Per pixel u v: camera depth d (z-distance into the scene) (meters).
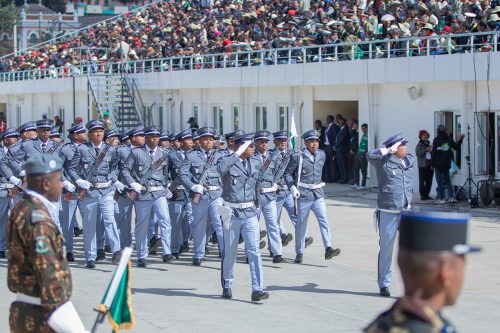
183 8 59.06
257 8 49.34
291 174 19.73
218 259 21.00
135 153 20.03
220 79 41.62
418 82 31.77
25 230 8.25
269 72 38.44
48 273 8.12
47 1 140.25
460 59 29.69
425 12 35.31
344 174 36.69
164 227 20.36
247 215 15.88
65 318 8.27
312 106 38.00
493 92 29.48
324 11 42.69
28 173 8.52
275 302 15.85
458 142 30.53
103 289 17.44
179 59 47.66
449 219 5.10
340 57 36.50
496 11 31.72
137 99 49.62
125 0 138.75
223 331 13.79
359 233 24.31
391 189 15.96
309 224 26.38
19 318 8.46
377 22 36.91
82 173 20.25
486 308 15.09
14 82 62.38
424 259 5.11
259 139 19.16
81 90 52.31
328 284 17.42
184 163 19.77
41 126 22.08
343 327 13.95
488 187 28.61
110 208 20.31
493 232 23.61
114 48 56.47
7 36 127.88
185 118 46.69
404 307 5.14
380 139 34.44
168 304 15.85
